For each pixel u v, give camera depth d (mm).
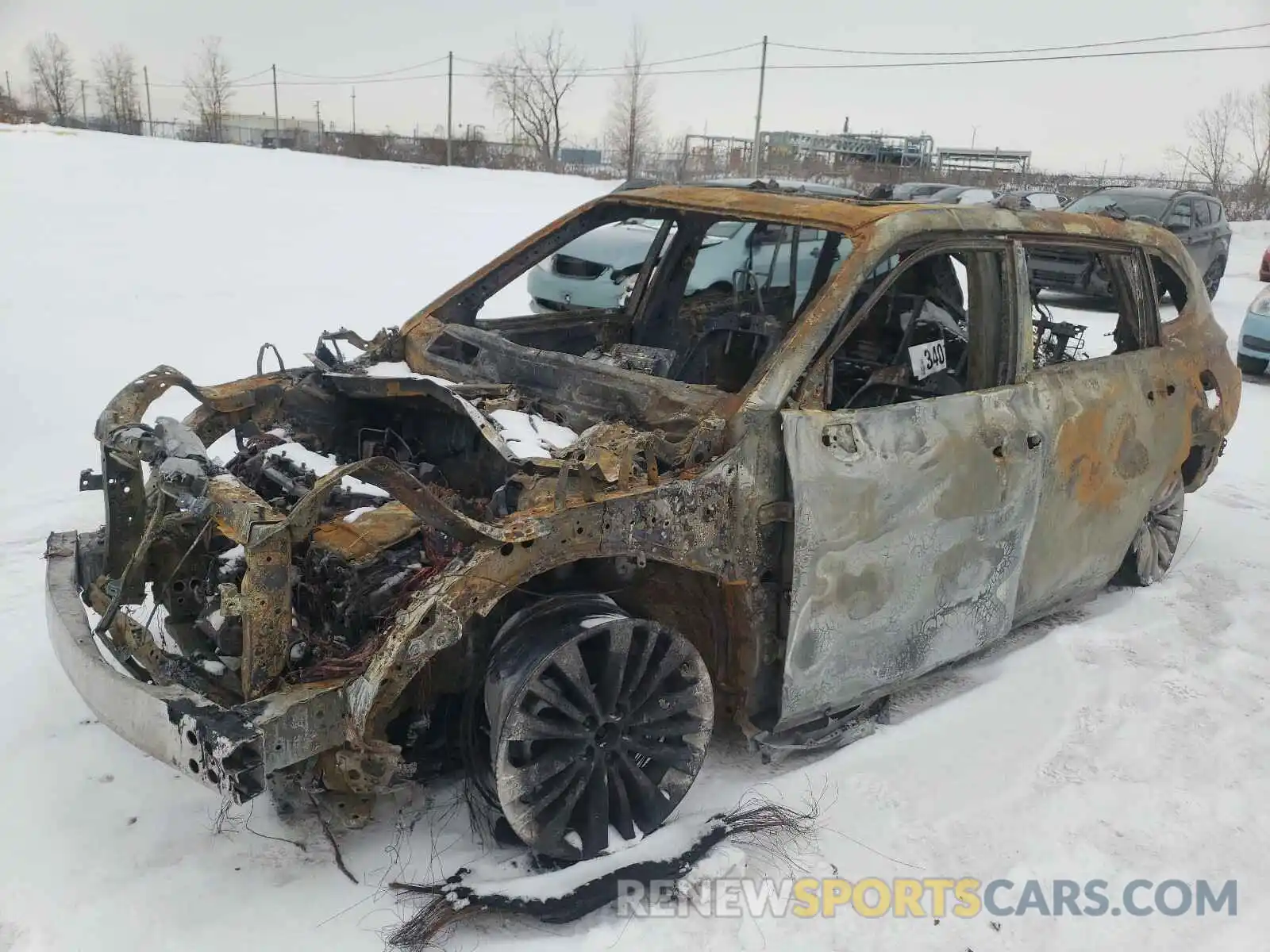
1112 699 4062
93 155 19781
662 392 3283
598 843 2873
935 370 3963
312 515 2594
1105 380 4250
